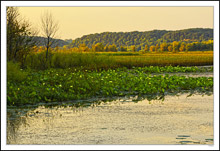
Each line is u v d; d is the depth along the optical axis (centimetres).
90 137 870
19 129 948
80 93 1466
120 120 1046
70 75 1972
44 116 1098
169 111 1173
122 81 1820
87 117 1086
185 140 843
